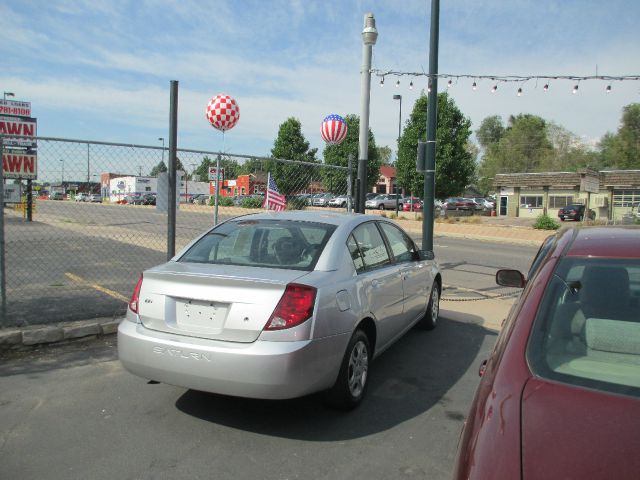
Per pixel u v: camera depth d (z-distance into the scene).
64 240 14.95
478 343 6.04
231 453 3.42
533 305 2.24
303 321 3.48
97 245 13.88
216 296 3.58
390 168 72.75
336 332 3.73
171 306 3.72
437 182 30.44
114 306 6.68
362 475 3.18
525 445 1.67
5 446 3.45
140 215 16.45
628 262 2.38
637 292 2.25
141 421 3.84
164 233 17.34
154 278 3.84
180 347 3.55
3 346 5.11
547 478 1.56
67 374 4.72
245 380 3.40
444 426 3.88
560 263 2.46
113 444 3.50
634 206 39.22
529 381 1.89
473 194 76.62
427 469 3.27
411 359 5.44
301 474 3.18
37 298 7.13
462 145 30.88
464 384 4.75
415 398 4.40
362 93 8.49
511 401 1.83
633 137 64.81
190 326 3.64
